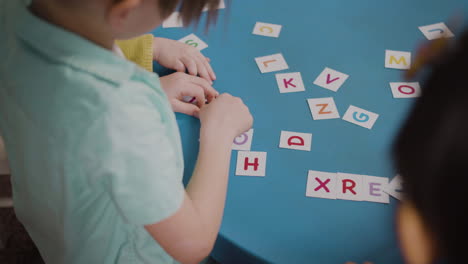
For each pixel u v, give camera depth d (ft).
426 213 1.00
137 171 1.87
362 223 2.51
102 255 2.45
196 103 3.20
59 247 2.51
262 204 2.60
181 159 2.39
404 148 1.02
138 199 1.94
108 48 1.94
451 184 0.93
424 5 3.87
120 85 1.78
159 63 3.43
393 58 3.43
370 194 2.63
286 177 2.72
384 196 2.62
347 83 3.25
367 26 3.70
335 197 2.62
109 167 1.84
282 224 2.52
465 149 0.90
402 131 1.04
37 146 1.98
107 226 2.34
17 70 1.84
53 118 1.81
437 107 0.96
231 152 2.84
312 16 3.79
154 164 1.90
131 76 1.84
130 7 1.61
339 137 2.91
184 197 2.15
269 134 2.94
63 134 1.83
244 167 2.77
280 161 2.80
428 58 1.05
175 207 2.04
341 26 3.70
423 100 1.00
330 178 2.70
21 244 4.90
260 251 2.42
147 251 2.55
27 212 2.54
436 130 0.94
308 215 2.55
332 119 3.02
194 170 2.58
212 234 2.32
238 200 2.62
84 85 1.75
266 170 2.75
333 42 3.57
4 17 1.91
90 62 1.76
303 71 3.34
